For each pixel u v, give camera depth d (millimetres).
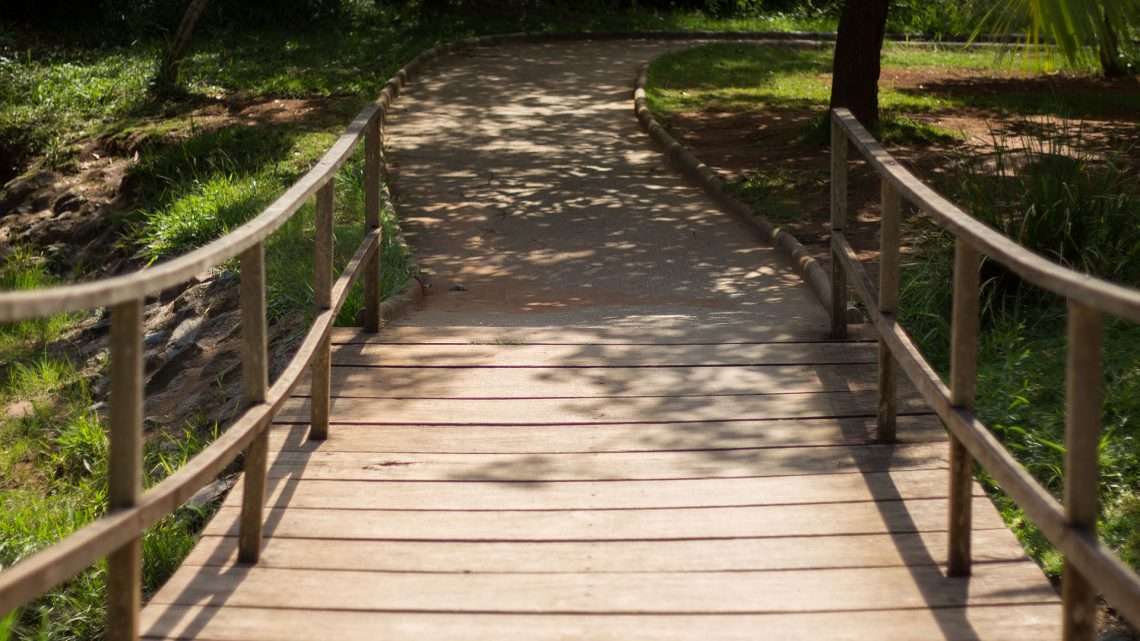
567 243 9430
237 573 4188
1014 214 7500
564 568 4219
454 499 4762
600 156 13102
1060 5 7363
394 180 11742
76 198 13445
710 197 11062
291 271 8273
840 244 6301
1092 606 3061
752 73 19453
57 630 5156
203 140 13359
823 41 24500
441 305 7734
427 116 15430
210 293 9266
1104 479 4996
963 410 3947
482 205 10766
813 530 4477
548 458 5152
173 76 16781
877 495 4762
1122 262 6875
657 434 5398
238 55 20047
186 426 7227
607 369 6238
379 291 6867
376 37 22375
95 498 6680
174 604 3971
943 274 7016
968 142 12898
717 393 5883
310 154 12602
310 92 16812
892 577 4133
